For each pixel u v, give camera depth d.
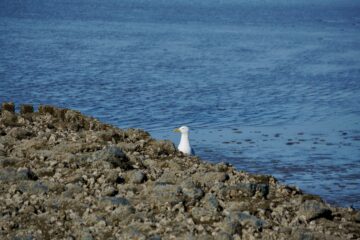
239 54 90.88
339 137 42.31
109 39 107.25
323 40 118.31
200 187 18.83
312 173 33.78
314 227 16.47
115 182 19.06
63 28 125.94
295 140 40.91
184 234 15.52
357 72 74.88
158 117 46.78
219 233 15.38
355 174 33.78
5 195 17.75
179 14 191.38
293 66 79.31
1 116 26.95
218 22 160.88
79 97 53.34
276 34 129.88
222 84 63.16
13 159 20.53
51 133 24.34
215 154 37.00
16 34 109.50
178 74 68.81
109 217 16.53
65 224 16.17
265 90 60.44
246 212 16.81
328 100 56.44
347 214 18.02
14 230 15.78
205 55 88.06
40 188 18.20
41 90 55.84
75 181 18.91
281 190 19.16
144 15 179.38
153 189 17.94
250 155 36.97
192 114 48.12
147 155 22.45
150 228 15.85
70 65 72.44
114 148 20.92
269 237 15.43
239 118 47.50
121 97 53.66
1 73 64.31
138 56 84.25
